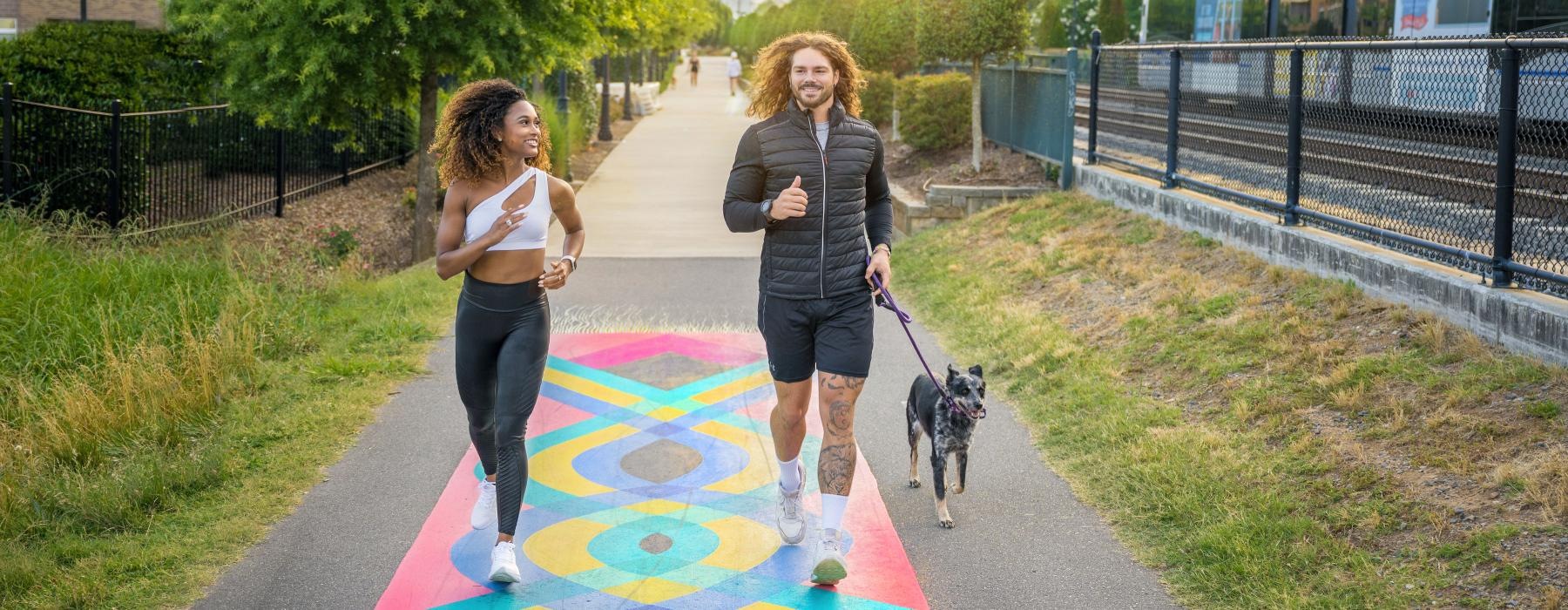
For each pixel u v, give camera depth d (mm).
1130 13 20188
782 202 4188
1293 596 4242
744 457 6141
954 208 13203
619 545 4980
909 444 6406
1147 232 9883
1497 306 5703
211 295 8945
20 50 13508
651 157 23312
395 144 19547
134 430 6289
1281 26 15062
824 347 4461
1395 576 4223
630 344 8656
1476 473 4648
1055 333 8023
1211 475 5297
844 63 4457
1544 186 5758
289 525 5234
